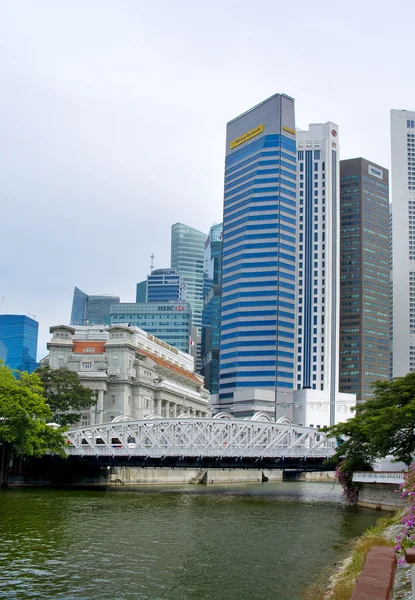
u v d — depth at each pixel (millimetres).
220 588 37094
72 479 121938
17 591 35812
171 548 49406
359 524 64250
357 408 88562
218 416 129625
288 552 48250
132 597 35031
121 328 186125
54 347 184375
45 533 54781
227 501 90875
